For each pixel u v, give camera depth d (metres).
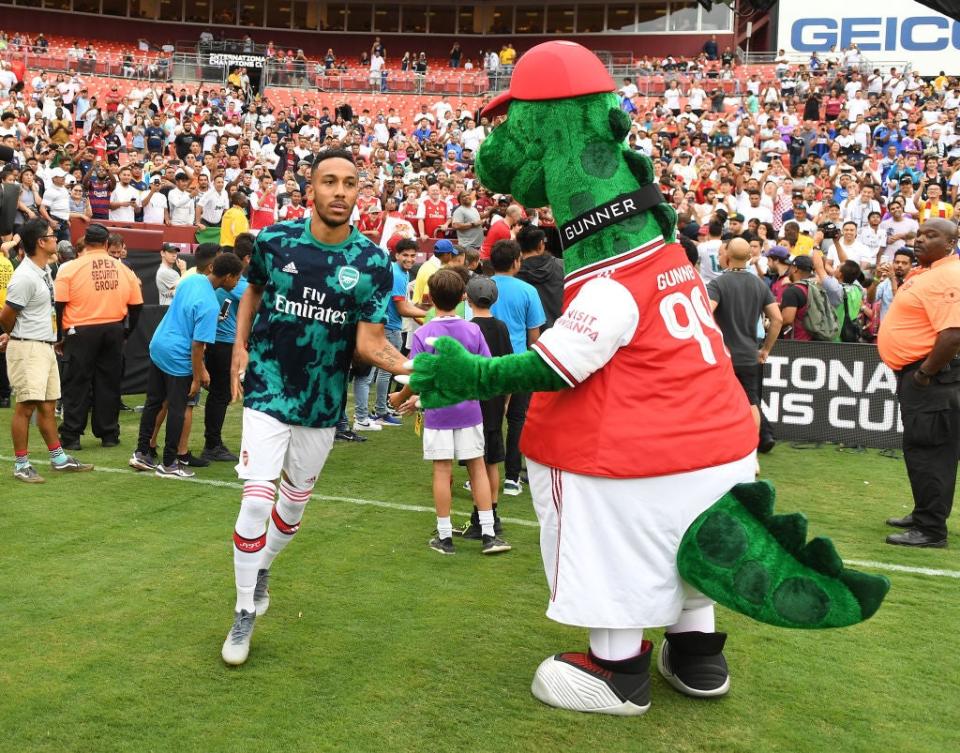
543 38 42.00
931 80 31.27
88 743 3.23
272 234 3.91
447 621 4.39
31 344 6.67
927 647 4.25
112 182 16.33
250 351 4.02
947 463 5.77
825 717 3.56
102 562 5.08
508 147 3.71
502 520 6.25
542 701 3.62
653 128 25.25
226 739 3.28
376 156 23.44
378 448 8.47
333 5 42.78
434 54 42.75
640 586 3.39
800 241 12.36
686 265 3.67
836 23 31.70
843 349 8.88
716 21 40.41
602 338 3.34
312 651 4.03
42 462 7.43
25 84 30.39
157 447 8.07
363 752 3.22
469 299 6.19
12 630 4.16
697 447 3.37
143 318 10.78
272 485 3.90
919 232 5.69
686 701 3.68
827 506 6.78
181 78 32.94
